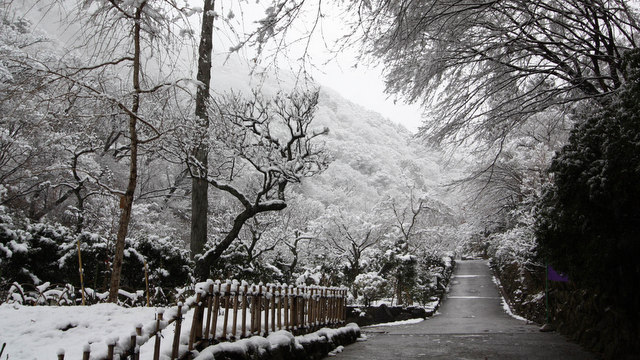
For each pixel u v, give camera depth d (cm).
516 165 2184
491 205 2595
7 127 1203
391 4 689
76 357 425
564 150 711
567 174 661
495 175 2281
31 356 434
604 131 631
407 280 2438
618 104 620
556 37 979
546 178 1686
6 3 595
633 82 586
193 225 1349
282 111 1391
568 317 1104
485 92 1030
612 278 652
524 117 1074
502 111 1035
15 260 911
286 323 716
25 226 1239
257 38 592
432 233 3338
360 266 2583
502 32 883
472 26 905
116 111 762
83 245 993
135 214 2100
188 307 455
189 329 507
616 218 605
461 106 1030
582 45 905
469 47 916
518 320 1962
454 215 3272
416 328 1526
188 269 1157
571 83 965
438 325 1686
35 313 579
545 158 1738
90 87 672
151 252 1103
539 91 1007
